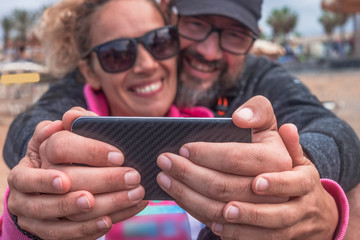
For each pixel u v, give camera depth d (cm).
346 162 33
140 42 45
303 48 1077
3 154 42
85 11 51
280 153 21
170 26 47
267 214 21
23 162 24
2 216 28
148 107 48
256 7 56
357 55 672
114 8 47
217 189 21
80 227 22
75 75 56
